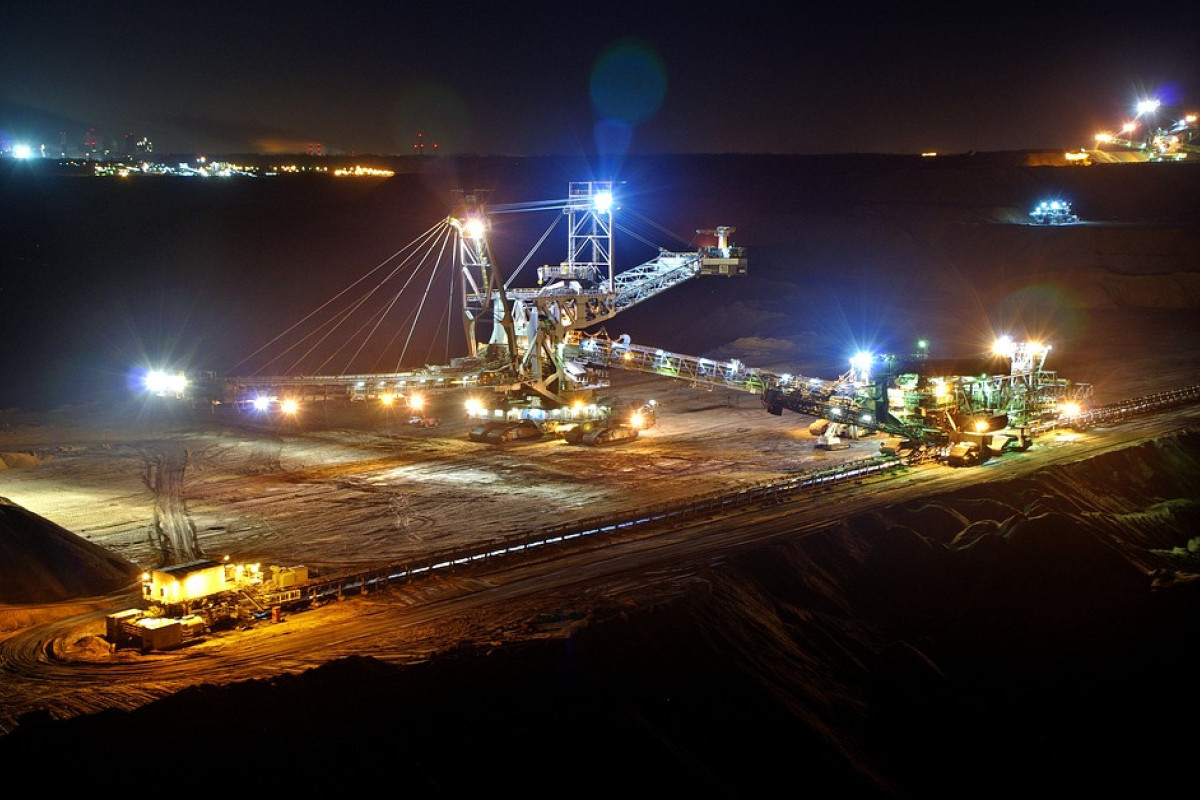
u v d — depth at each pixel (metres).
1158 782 38.78
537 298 71.19
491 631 36.81
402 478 59.53
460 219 71.38
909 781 37.59
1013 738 40.22
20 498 55.19
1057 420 70.12
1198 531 59.88
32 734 29.28
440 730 32.03
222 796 28.73
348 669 33.00
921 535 50.59
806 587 45.38
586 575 42.78
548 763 32.16
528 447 67.56
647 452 65.94
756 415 77.31
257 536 48.91
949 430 62.84
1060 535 49.22
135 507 53.62
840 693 40.56
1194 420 73.25
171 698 31.03
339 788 29.78
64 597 40.62
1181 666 43.09
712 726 35.72
